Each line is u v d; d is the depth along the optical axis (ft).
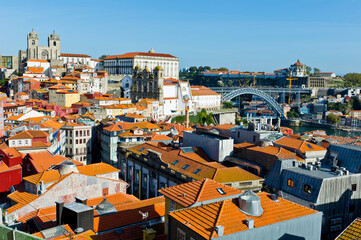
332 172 246.47
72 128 545.85
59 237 161.27
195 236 139.23
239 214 152.05
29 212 227.40
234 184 253.65
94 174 276.62
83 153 556.92
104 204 209.26
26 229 209.46
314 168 255.91
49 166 314.14
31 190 248.73
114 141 520.42
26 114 598.75
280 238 150.30
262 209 157.89
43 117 599.16
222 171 263.90
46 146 405.80
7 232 138.72
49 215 217.36
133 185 363.76
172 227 154.20
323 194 222.48
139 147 377.09
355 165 265.75
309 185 228.84
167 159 323.16
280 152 280.51
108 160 525.34
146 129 546.26
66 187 244.42
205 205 159.74
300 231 156.66
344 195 231.09
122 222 195.52
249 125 366.43
